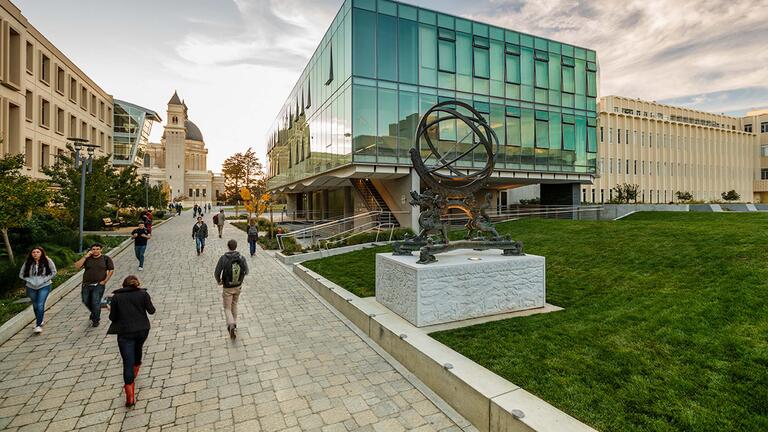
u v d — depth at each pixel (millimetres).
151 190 46906
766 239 8102
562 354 4676
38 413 4258
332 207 32625
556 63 23312
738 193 49219
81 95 33812
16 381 5012
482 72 20984
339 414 4223
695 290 6195
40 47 26062
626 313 5727
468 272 6387
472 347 5066
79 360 5688
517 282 6785
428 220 7098
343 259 12781
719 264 7152
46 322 7395
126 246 17797
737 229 9836
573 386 3926
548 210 25984
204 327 7191
